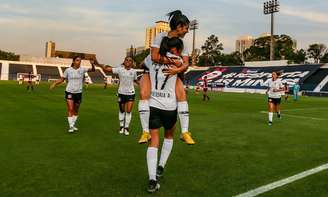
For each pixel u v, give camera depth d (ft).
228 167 18.26
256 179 16.15
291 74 172.35
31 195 13.39
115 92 105.70
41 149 21.54
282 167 18.49
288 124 37.73
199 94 119.03
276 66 189.16
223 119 40.93
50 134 27.17
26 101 60.29
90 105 56.65
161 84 14.28
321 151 23.03
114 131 29.73
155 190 14.03
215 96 108.06
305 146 24.70
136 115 43.39
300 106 71.61
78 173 16.51
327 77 159.43
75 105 28.94
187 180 15.78
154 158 14.23
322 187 15.19
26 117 37.58
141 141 14.23
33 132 27.86
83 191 13.97
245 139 27.12
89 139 25.52
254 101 84.07
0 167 17.22
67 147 22.36
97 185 14.78
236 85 181.37
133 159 19.58
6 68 246.06
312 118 45.37
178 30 14.15
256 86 170.81
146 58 15.10
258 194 14.06
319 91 149.28
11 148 21.59
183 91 14.97
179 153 21.38
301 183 15.69
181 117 14.78
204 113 49.08
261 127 34.58
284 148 23.79
